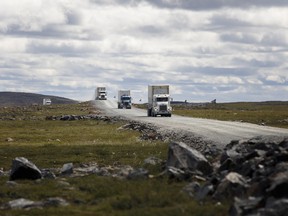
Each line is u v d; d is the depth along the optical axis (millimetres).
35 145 141250
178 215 41875
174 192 52250
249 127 159250
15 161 73125
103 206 49812
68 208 50438
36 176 72250
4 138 172500
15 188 63344
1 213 48875
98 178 69125
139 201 49812
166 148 114938
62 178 72438
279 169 49312
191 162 65188
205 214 41594
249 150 70625
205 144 111000
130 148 119000
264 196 42531
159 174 66312
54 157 108188
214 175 60219
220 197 47188
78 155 110062
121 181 64250
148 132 167625
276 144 69125
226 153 69062
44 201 54531
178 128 162625
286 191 41438
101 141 148875
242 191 46938
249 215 38812
